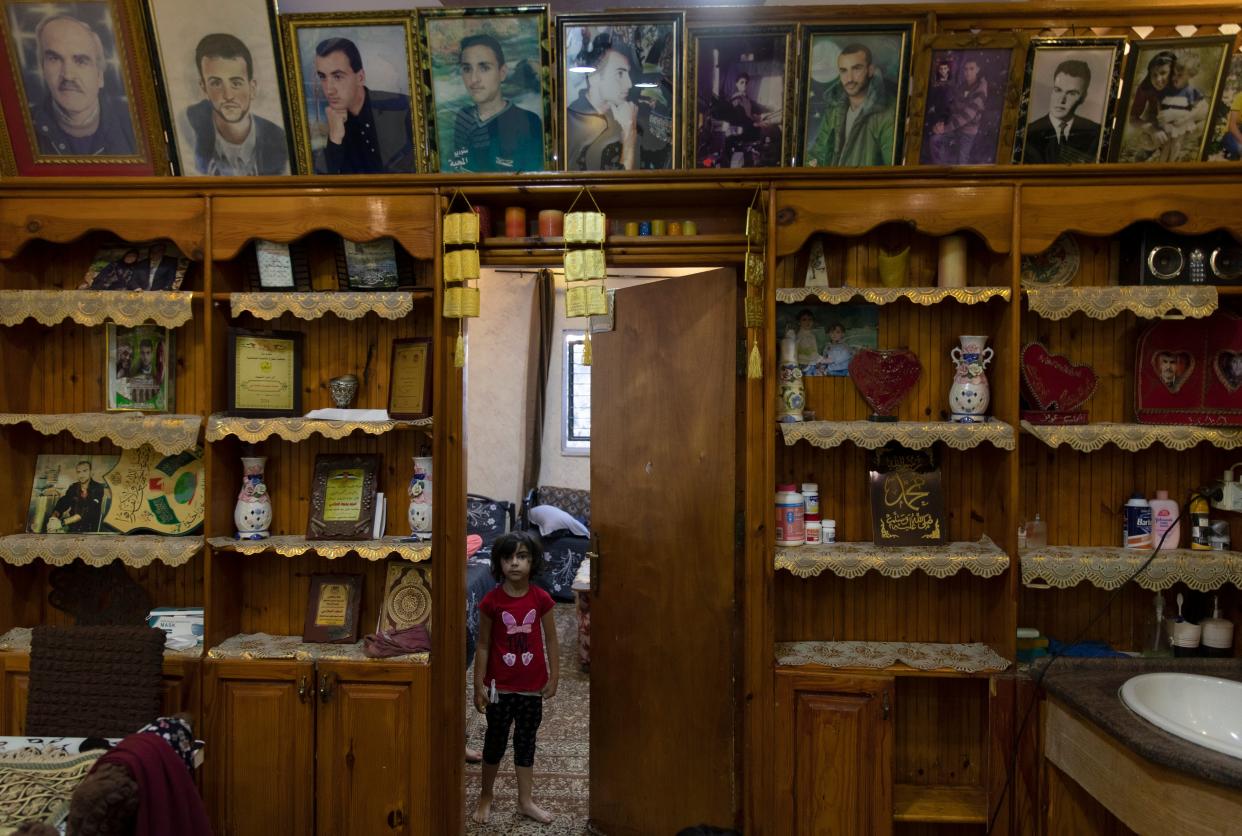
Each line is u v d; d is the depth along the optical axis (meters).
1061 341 2.42
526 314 6.18
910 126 2.25
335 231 2.35
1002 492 2.27
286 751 2.33
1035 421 2.29
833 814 2.23
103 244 2.58
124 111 2.35
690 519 2.50
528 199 2.41
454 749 2.38
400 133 2.37
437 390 2.34
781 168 2.25
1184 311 2.16
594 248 2.28
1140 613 2.42
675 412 2.56
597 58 2.28
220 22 2.25
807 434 2.21
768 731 2.25
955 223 2.23
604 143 2.34
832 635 2.46
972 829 2.36
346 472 2.50
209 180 2.35
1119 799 1.81
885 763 2.21
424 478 2.41
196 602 2.57
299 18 2.24
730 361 2.36
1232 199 2.19
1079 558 2.20
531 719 2.86
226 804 2.33
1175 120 2.22
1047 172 2.20
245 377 2.44
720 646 2.39
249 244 2.47
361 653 2.37
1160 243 2.27
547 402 6.30
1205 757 1.58
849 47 2.22
